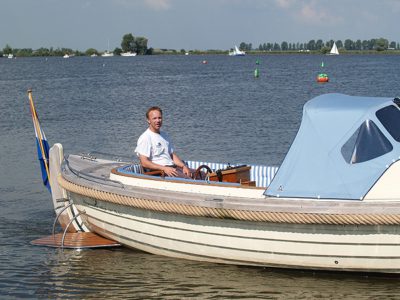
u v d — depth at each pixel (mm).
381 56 198250
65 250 9688
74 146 19938
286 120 25062
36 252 9648
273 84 52469
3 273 8789
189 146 19062
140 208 8883
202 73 79750
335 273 8234
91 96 41188
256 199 8094
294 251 8023
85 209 9922
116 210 9297
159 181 8922
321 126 8219
